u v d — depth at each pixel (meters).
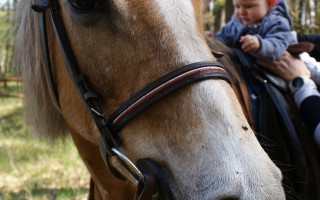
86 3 1.54
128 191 2.04
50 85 1.93
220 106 1.39
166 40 1.47
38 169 5.93
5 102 11.47
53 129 2.24
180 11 1.50
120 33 1.52
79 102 1.77
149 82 1.48
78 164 6.15
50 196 4.89
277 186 1.34
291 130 2.23
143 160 1.50
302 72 2.44
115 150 1.57
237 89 2.21
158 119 1.47
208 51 1.50
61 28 1.71
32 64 2.05
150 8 1.49
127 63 1.52
